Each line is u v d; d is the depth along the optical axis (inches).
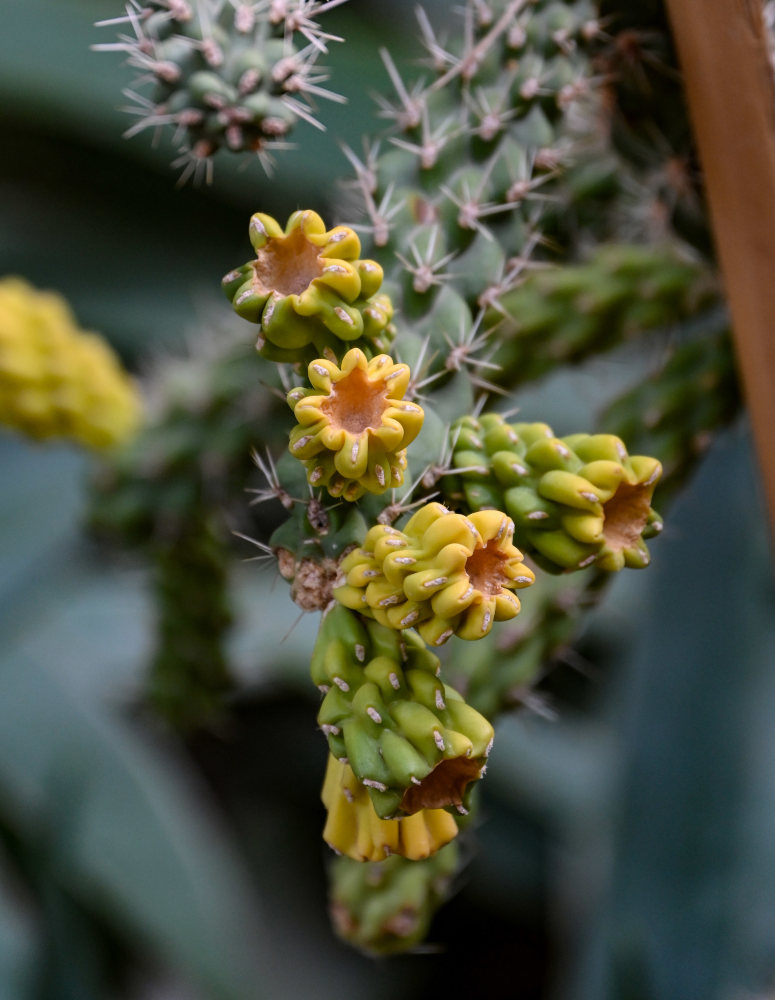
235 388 27.9
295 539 18.5
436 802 17.7
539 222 23.7
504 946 44.8
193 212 48.0
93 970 37.9
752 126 20.5
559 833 41.4
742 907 29.7
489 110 21.2
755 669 31.0
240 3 19.6
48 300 29.9
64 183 47.7
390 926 22.2
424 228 20.7
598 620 40.9
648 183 23.7
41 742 38.8
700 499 32.0
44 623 41.2
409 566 17.3
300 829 47.1
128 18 20.1
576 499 18.4
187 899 37.0
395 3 47.6
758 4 20.3
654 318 24.9
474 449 19.1
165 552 29.8
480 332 23.2
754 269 20.7
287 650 40.3
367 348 18.1
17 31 43.1
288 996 42.6
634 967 30.1
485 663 22.4
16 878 38.6
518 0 21.6
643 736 31.5
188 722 32.5
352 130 41.9
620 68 22.5
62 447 41.4
